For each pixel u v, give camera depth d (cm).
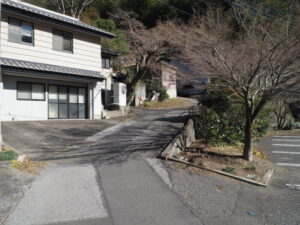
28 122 1032
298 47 545
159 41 1473
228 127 927
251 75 646
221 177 556
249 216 376
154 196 424
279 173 636
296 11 613
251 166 648
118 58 2189
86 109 1334
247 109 692
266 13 672
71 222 329
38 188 423
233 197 448
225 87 752
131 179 496
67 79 1204
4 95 1019
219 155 738
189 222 346
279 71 584
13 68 953
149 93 2375
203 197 437
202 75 699
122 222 335
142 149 729
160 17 1988
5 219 326
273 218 373
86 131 968
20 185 426
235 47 677
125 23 1941
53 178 473
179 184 490
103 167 558
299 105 1484
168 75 861
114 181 480
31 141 751
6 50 1018
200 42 678
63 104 1234
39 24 1125
